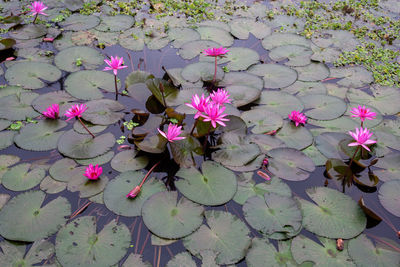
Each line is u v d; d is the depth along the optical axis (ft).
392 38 14.17
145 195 7.31
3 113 9.42
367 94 10.82
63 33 13.55
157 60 12.28
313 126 9.57
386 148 8.84
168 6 16.21
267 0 17.38
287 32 14.37
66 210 7.00
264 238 6.62
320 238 6.65
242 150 8.44
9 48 12.42
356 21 15.52
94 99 10.12
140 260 6.18
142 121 9.48
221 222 6.84
